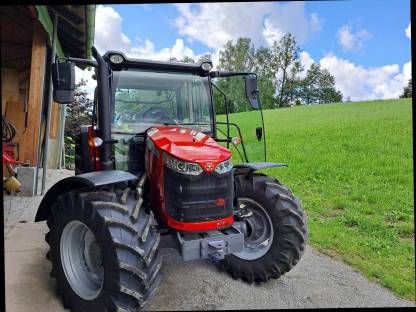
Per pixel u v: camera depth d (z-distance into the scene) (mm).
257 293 3098
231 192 2729
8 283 2928
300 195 7062
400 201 6207
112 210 2393
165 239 2652
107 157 2980
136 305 2326
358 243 4621
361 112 13727
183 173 2523
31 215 4848
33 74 6102
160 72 3381
